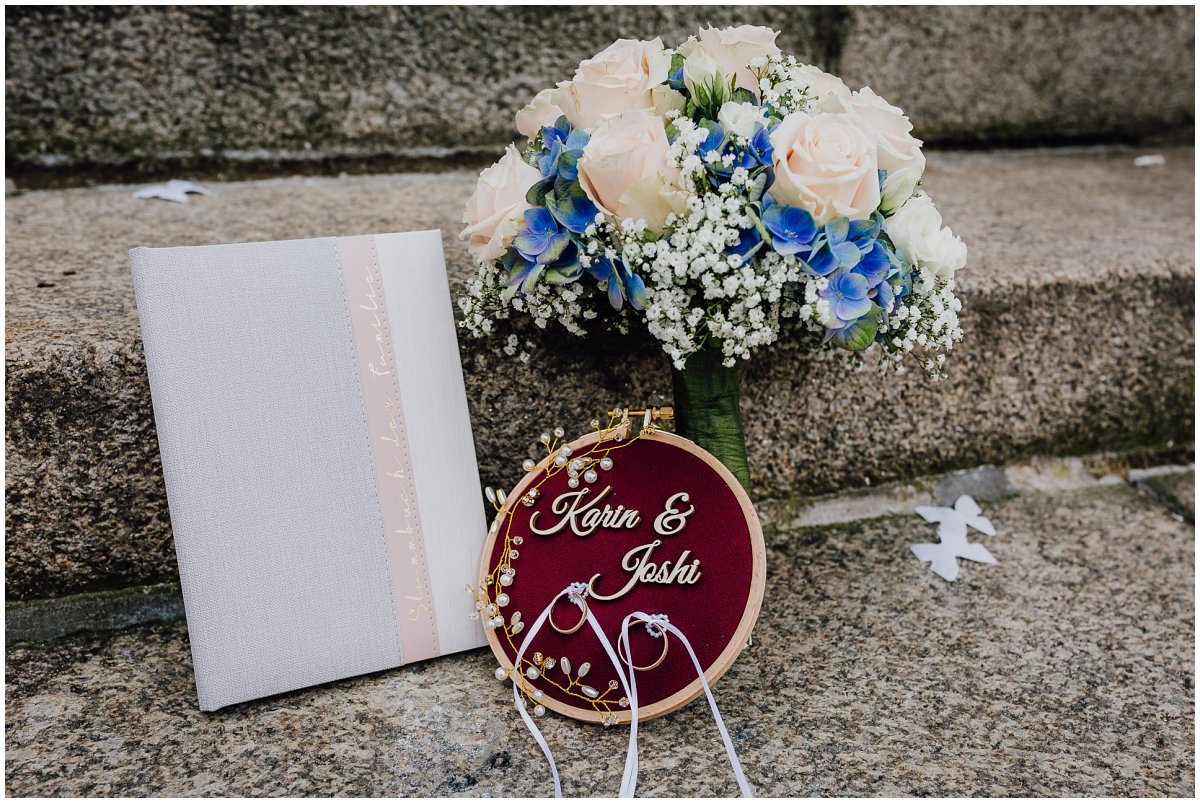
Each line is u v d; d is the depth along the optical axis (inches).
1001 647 42.7
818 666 40.9
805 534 52.6
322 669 38.6
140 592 44.4
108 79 65.9
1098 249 61.1
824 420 53.4
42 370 40.5
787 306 36.2
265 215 60.0
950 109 90.3
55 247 53.8
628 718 36.3
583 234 35.2
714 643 36.7
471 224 39.8
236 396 38.1
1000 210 71.1
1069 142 97.3
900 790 33.6
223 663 37.0
